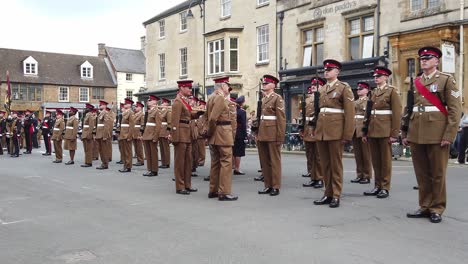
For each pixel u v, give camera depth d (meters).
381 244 5.54
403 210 7.38
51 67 50.97
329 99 7.86
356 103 10.50
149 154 12.50
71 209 7.90
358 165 10.43
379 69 8.92
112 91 53.06
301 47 23.02
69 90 50.66
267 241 5.72
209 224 6.63
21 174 12.94
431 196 6.83
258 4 25.47
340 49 20.94
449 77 6.58
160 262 5.04
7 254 5.43
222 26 27.98
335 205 7.64
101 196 9.15
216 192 8.91
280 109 8.86
